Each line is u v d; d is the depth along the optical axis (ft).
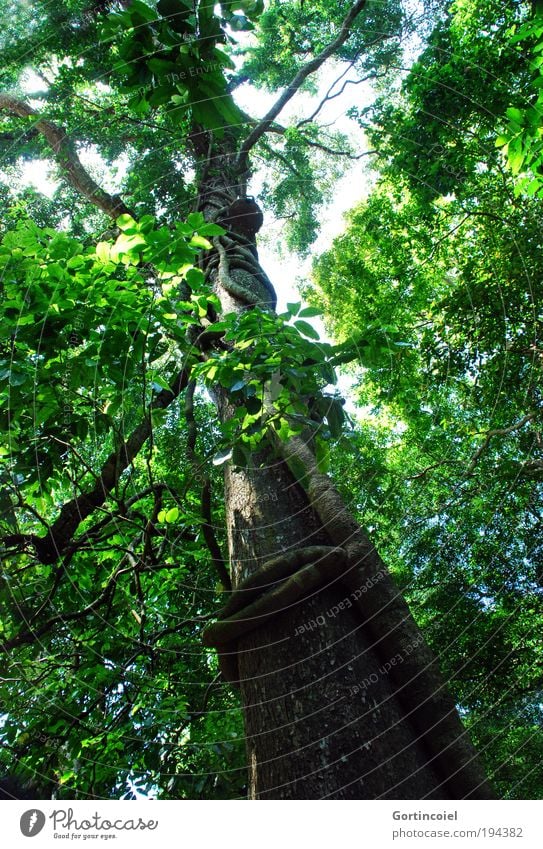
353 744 7.36
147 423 12.75
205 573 19.75
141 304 10.71
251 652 8.36
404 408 24.14
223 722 15.64
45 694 15.20
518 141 12.67
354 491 22.33
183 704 16.10
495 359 22.71
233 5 8.86
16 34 20.59
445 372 23.57
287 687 7.86
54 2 20.06
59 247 10.30
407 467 24.40
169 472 19.42
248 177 26.12
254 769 7.73
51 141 22.00
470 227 23.73
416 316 25.63
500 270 21.83
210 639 8.54
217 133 9.48
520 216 21.61
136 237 9.62
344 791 7.11
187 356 11.28
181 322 11.16
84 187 21.52
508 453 24.18
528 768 20.08
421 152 21.50
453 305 23.03
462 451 24.13
